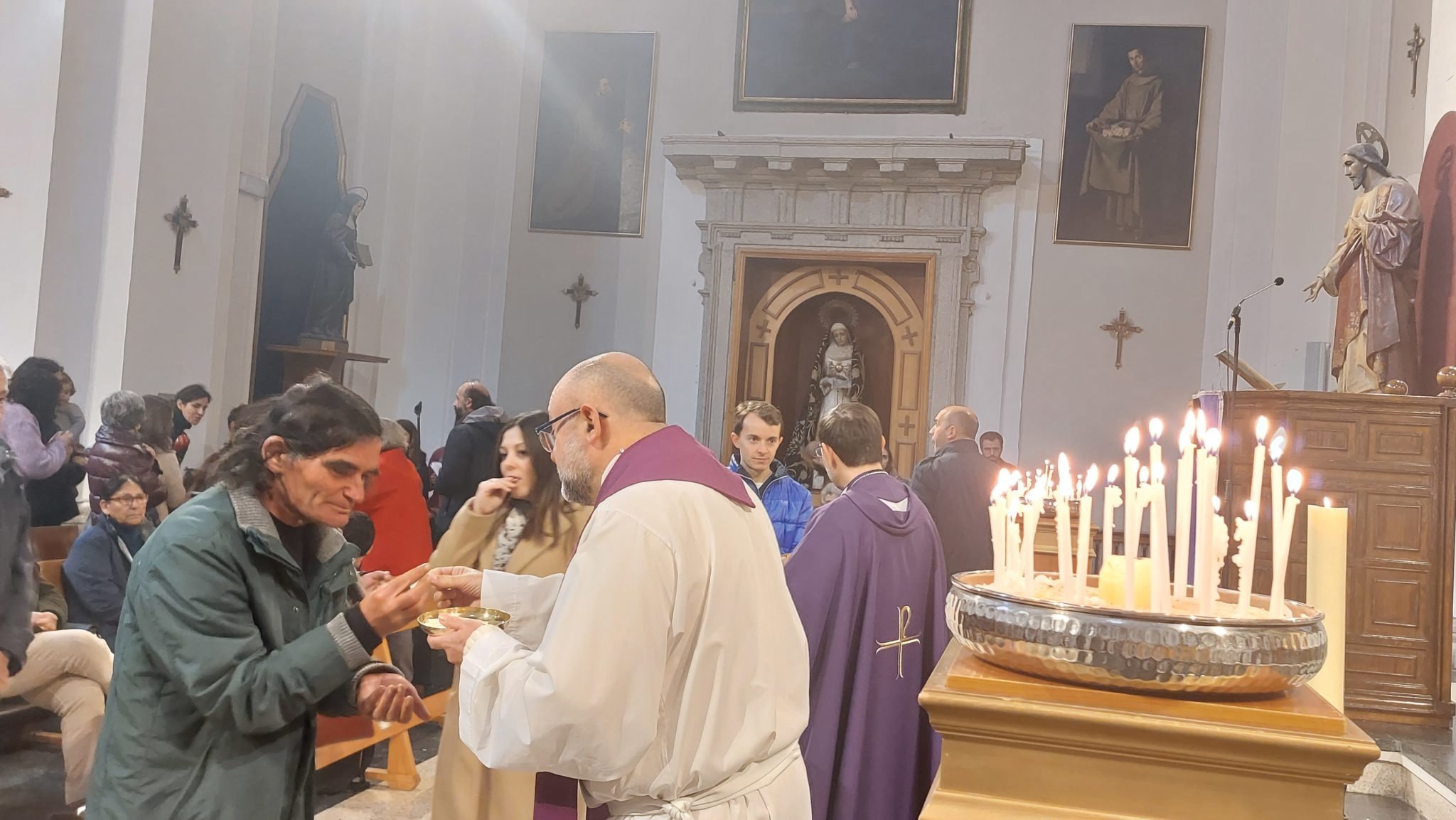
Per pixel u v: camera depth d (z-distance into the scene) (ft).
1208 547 4.58
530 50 40.75
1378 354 23.40
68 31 25.89
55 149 25.59
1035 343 37.35
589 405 6.58
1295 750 4.03
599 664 5.37
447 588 6.92
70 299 25.81
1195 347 36.45
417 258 40.91
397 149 40.65
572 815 6.27
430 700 14.65
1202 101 36.68
